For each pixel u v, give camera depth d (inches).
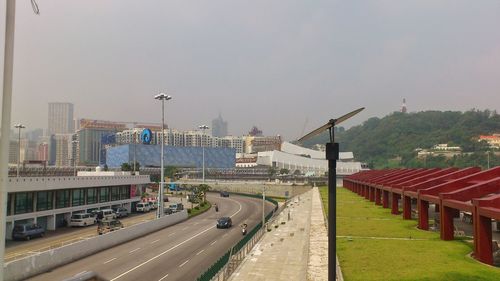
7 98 630.5
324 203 3321.9
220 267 1302.9
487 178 1727.4
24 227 1910.7
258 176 7175.2
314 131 627.5
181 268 1462.8
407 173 2915.8
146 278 1317.7
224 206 4121.6
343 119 596.4
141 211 3292.3
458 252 1295.5
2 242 620.4
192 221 2918.3
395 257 1226.0
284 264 1502.2
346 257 1238.3
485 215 1160.2
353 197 3814.0
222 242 2028.8
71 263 1508.4
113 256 1654.8
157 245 1927.9
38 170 3725.4
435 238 1550.2
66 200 2432.3
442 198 1519.4
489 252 1181.1
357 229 1790.1
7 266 1200.2
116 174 3280.0
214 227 2588.6
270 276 1331.2
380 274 1043.3
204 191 4350.4
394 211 2379.4
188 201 4335.6
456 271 1063.0
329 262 597.6
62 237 1996.8
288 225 2583.7
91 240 1697.8
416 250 1323.8
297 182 6481.3
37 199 2167.8
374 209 2635.3
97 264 1501.0
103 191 2876.5
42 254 1371.8
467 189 1492.4
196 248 1861.5
